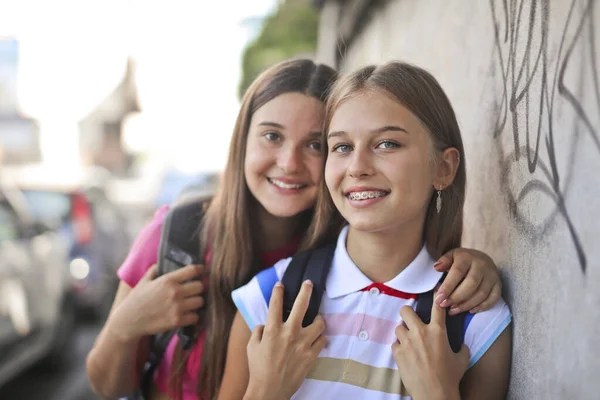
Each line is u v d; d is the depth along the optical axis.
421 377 1.33
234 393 1.57
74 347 4.84
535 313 1.30
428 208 1.55
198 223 1.84
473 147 1.91
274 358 1.39
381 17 4.66
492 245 1.67
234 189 1.79
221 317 1.71
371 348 1.43
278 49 11.59
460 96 2.12
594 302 1.04
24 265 3.78
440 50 2.54
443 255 1.50
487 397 1.45
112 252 5.69
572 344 1.12
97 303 5.32
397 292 1.47
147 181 11.48
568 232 1.14
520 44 1.47
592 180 1.04
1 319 3.35
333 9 7.28
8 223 3.99
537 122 1.32
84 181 6.05
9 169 6.14
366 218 1.41
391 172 1.39
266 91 1.72
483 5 1.85
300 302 1.43
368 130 1.41
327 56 7.37
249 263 1.77
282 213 1.72
